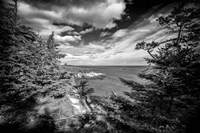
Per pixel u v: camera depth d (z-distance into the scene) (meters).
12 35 8.13
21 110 7.19
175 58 4.61
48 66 9.98
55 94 9.51
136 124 4.39
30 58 8.90
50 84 9.34
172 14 5.91
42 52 9.90
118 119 5.05
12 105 7.35
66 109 8.36
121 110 5.53
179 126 3.87
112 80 41.12
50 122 6.58
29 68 8.47
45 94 9.30
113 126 5.41
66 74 10.86
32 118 6.66
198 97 4.09
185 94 4.48
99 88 27.11
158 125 4.34
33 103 8.22
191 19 5.52
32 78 8.62
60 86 10.16
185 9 5.47
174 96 4.75
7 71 7.40
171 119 4.12
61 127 6.23
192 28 5.56
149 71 5.60
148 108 4.92
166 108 4.70
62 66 11.62
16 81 7.82
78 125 6.36
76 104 9.63
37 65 9.08
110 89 26.52
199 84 4.09
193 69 4.19
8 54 7.45
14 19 8.52
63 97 9.97
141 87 5.62
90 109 9.04
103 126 5.59
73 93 11.13
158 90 4.70
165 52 5.19
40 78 8.90
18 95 7.79
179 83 4.27
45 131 5.77
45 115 7.20
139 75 5.76
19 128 5.68
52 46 11.32
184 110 4.19
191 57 4.62
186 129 3.60
